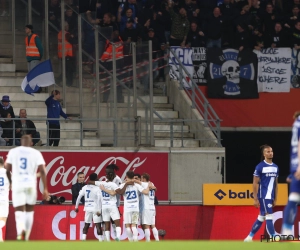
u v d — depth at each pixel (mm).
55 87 83062
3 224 62188
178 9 92312
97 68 81375
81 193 67688
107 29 82250
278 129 92125
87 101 81375
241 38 91375
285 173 100062
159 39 90625
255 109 91938
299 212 67250
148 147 77812
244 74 91500
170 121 79188
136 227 66188
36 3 84125
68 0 82812
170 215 69312
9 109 77312
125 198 66250
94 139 79562
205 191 69625
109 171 67375
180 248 35219
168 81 89250
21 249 34781
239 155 101375
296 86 92688
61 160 76125
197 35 90688
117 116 80562
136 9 90812
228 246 35938
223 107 91375
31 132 77500
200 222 69375
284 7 93500
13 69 85062
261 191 57594
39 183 75250
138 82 80750
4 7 85562
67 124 80875
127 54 81125
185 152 78062
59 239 68438
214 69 90875
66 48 82562
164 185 77688
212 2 92000
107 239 66750
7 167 44281
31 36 81938
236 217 69375
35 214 68125
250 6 92562
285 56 92438
